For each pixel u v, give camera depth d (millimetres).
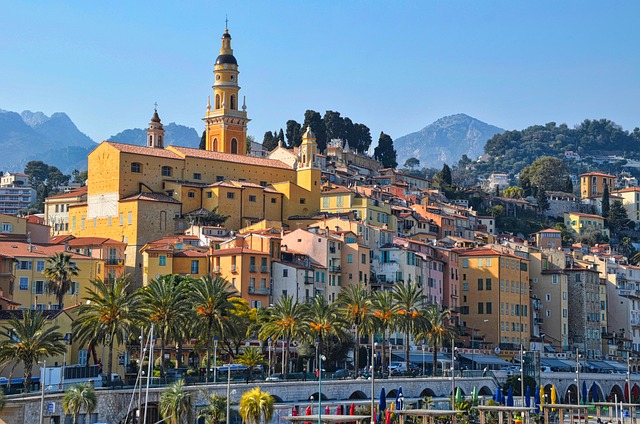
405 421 185000
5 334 161250
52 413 147750
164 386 164625
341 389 194625
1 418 141500
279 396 182000
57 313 185750
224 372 198875
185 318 184375
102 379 168625
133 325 172125
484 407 183500
